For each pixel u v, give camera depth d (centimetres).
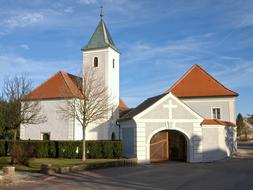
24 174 2306
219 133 3506
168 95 3381
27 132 4953
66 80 4975
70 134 4700
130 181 1967
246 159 3603
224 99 4741
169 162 3316
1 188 1739
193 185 1794
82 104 4212
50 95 4862
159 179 2058
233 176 2180
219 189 1644
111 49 5272
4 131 3944
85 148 3800
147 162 3275
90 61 5281
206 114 4766
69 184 1852
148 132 3331
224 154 3634
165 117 3362
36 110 4209
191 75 5138
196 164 3131
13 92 4012
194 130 3378
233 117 4681
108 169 2675
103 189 1669
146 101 4125
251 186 1723
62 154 3934
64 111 4600
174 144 3531
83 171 2514
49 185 1822
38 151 4006
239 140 10631
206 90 4862
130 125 3559
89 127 4978
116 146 3812
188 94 4850
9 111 3706
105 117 4778
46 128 4844
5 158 3612
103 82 5134
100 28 5400
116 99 5331
